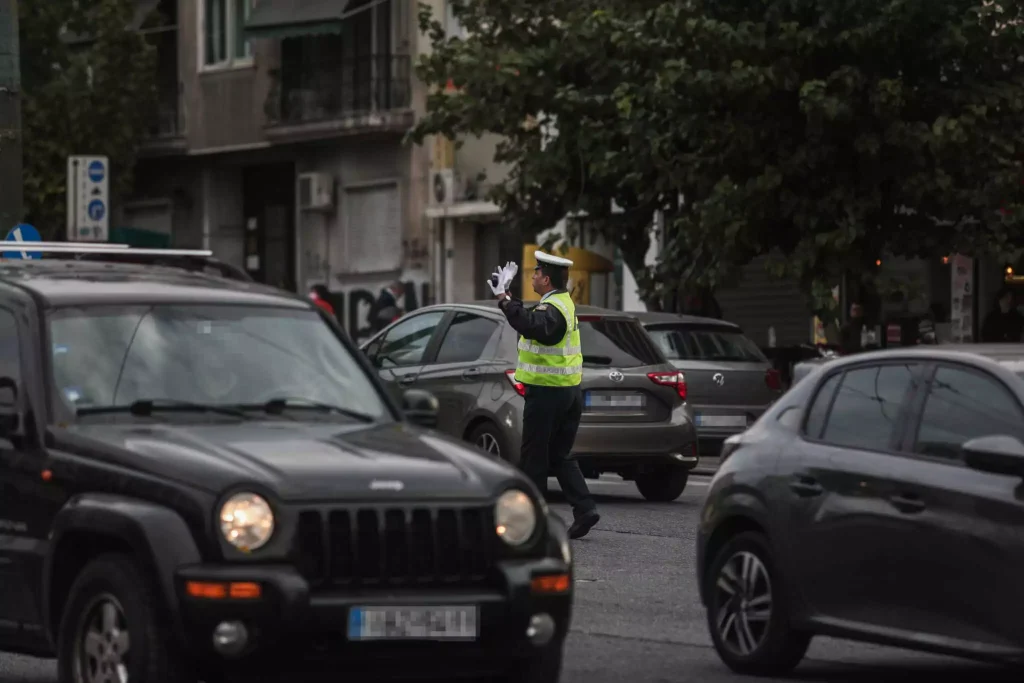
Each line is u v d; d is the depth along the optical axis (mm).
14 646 19078
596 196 64688
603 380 42656
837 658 24219
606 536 37000
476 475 18172
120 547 17797
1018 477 19609
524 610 17766
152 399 19250
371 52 95562
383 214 96125
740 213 54875
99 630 17688
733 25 54250
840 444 21875
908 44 53750
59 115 93938
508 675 18625
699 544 23594
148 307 20094
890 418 21453
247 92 100375
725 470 23219
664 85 53406
